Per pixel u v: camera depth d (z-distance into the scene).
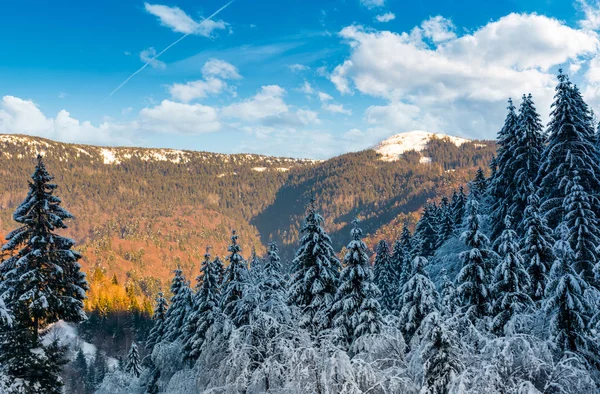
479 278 15.86
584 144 24.12
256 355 13.31
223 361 14.04
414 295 15.97
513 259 14.60
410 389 10.40
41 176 21.25
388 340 12.99
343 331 17.73
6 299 19.72
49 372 17.16
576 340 12.35
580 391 9.38
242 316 16.69
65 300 21.19
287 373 11.62
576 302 12.33
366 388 10.34
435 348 10.21
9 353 16.31
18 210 20.59
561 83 25.22
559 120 24.97
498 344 9.47
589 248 18.62
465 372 9.09
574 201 19.36
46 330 22.66
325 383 9.88
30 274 19.81
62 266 21.70
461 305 16.27
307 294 21.03
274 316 14.91
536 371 9.09
